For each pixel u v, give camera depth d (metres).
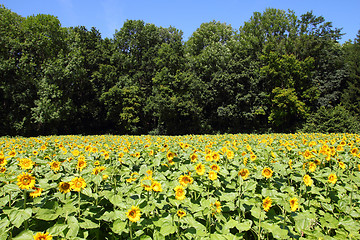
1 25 25.39
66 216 2.19
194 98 30.45
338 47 33.75
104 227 2.48
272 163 3.77
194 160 3.50
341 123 23.19
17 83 24.59
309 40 30.86
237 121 30.48
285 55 29.33
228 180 3.06
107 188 2.90
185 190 2.67
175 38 37.66
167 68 30.94
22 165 2.86
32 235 1.95
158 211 2.63
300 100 30.78
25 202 2.20
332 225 2.63
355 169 4.16
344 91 29.47
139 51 35.09
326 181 3.18
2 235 1.91
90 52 32.34
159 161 3.52
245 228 2.36
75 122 29.66
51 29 27.45
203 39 36.22
